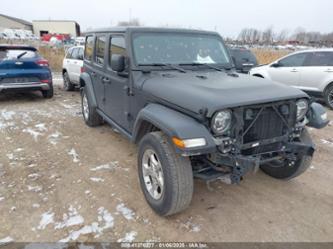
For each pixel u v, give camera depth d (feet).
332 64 25.82
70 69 31.07
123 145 15.72
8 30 192.54
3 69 23.53
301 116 9.83
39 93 30.78
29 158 13.92
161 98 9.56
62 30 237.66
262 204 10.37
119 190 11.10
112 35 13.42
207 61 12.96
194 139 7.77
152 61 11.63
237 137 8.35
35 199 10.43
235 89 9.02
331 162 14.05
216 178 8.93
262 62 57.11
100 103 16.34
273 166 11.99
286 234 8.84
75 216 9.49
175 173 8.38
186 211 9.84
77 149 15.14
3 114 21.80
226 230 8.96
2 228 8.86
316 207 10.24
